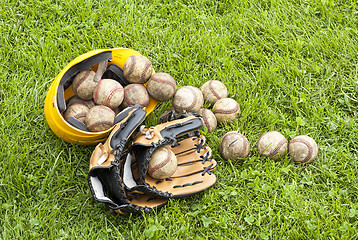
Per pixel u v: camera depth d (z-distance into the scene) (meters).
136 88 2.32
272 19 2.72
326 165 2.35
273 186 2.30
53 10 2.67
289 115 2.49
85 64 2.30
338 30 2.69
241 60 2.62
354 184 2.31
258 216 2.24
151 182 2.25
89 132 2.25
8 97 2.44
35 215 2.22
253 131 2.43
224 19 2.72
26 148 2.33
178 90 2.37
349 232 2.21
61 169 2.30
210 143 2.38
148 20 2.69
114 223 2.23
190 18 2.71
